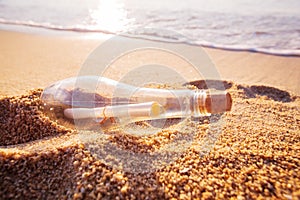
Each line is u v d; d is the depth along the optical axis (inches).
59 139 14.4
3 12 43.6
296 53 27.5
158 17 38.0
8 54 26.6
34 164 12.9
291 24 35.4
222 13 40.1
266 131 15.5
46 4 47.4
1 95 18.3
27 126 15.1
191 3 45.0
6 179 12.4
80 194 11.9
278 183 12.1
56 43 30.2
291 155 13.5
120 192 11.9
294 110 18.0
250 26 35.2
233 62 25.6
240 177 12.5
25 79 21.0
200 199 11.9
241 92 20.1
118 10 41.6
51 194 12.2
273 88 21.0
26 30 35.3
